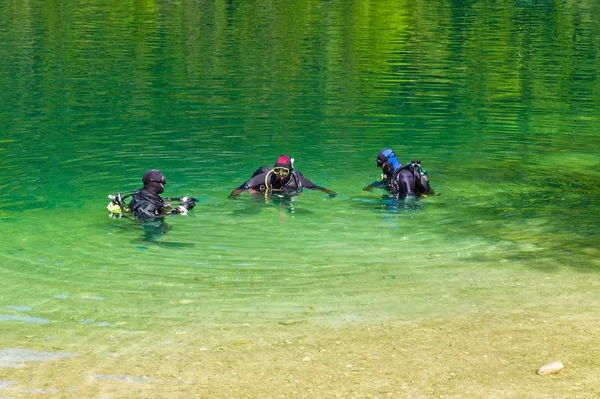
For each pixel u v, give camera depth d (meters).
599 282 7.40
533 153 13.46
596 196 10.74
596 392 5.08
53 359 5.70
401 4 47.16
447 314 6.62
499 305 6.82
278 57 25.28
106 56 24.84
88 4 43.59
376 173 11.95
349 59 25.22
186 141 14.00
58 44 27.47
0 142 13.78
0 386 5.23
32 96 18.28
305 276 7.61
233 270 7.79
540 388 5.15
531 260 8.09
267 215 9.73
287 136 14.49
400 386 5.20
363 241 8.74
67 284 7.36
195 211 9.85
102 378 5.36
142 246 8.51
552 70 23.50
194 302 6.92
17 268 7.78
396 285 7.36
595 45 29.36
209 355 5.76
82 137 14.23
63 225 9.23
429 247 8.53
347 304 6.88
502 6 46.56
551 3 48.91
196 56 25.20
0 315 6.59
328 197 10.54
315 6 45.47
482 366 5.54
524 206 10.22
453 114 16.95
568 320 6.44
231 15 39.91
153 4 44.59
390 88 20.06
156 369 5.51
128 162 12.49
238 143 13.90
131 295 7.09
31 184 11.13
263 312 6.68
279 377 5.36
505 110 17.42
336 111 17.03
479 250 8.43
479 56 26.23
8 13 38.03
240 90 19.45
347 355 5.75
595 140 14.57
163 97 18.39
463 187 11.19
